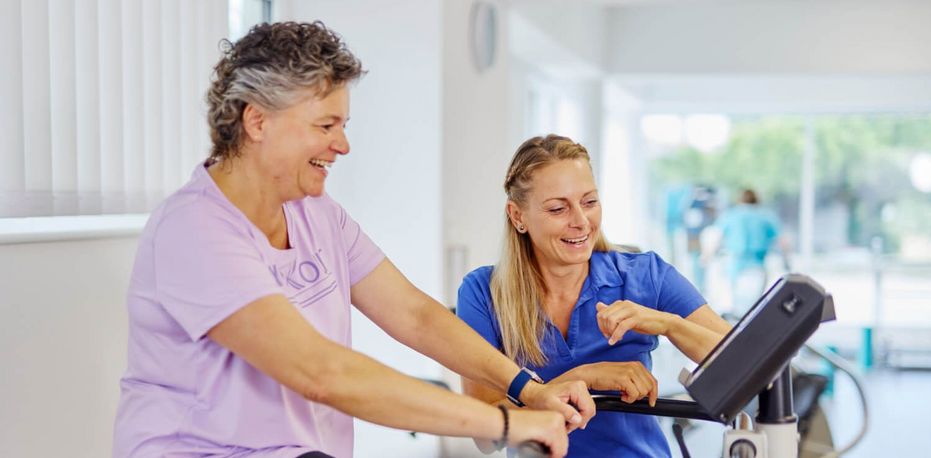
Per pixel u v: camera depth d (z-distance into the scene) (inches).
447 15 141.1
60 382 76.4
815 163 390.9
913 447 171.9
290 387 52.4
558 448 54.5
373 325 137.6
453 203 145.7
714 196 386.0
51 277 75.3
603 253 76.7
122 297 84.0
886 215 385.1
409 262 140.5
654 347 76.0
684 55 258.7
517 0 175.8
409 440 109.5
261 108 54.6
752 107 369.7
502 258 73.9
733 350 48.9
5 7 74.9
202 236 54.2
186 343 56.2
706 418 62.9
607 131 380.5
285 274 59.4
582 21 232.7
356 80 56.8
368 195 141.7
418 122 139.1
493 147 168.2
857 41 248.2
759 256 307.3
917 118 379.6
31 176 78.4
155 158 95.4
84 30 84.3
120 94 89.1
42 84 79.0
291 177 56.4
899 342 295.7
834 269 378.6
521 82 233.5
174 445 56.6
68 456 77.4
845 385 198.4
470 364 65.8
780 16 252.2
